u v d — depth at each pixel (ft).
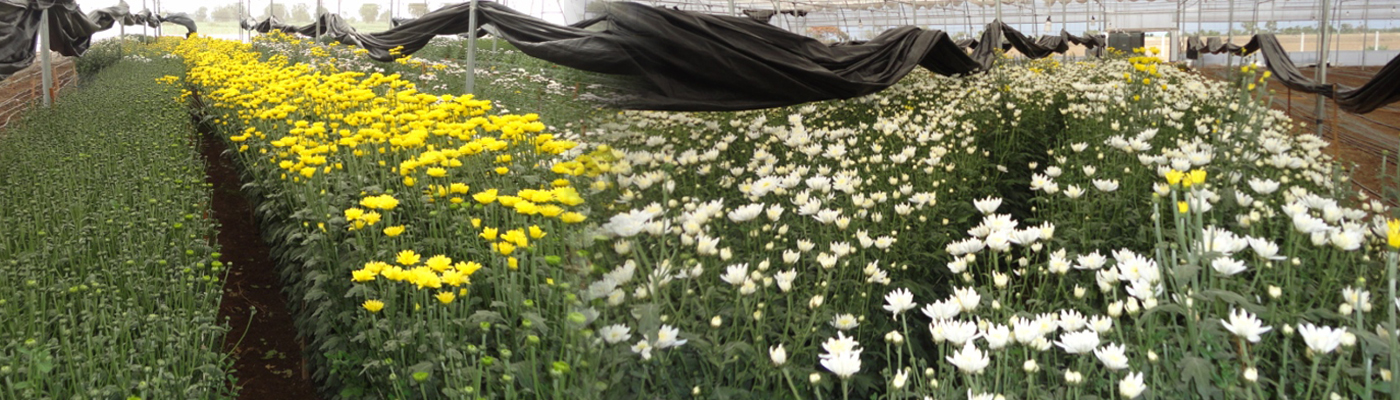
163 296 13.71
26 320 12.26
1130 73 27.63
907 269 13.24
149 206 16.90
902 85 31.53
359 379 11.24
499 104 26.96
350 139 16.56
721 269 10.39
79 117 30.89
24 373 10.02
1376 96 29.78
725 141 17.28
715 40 18.28
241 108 27.32
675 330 7.03
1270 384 8.20
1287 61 43.45
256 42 72.23
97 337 10.85
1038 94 27.48
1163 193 10.07
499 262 11.85
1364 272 9.52
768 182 12.60
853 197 12.61
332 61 44.34
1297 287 9.45
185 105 35.99
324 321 12.33
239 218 23.43
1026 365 7.23
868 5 87.40
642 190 6.25
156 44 92.94
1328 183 14.78
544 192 10.41
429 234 14.42
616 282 6.15
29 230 15.80
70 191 18.67
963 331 7.30
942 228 15.05
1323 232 9.07
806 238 12.21
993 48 45.70
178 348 11.00
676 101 17.65
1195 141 16.16
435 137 18.99
